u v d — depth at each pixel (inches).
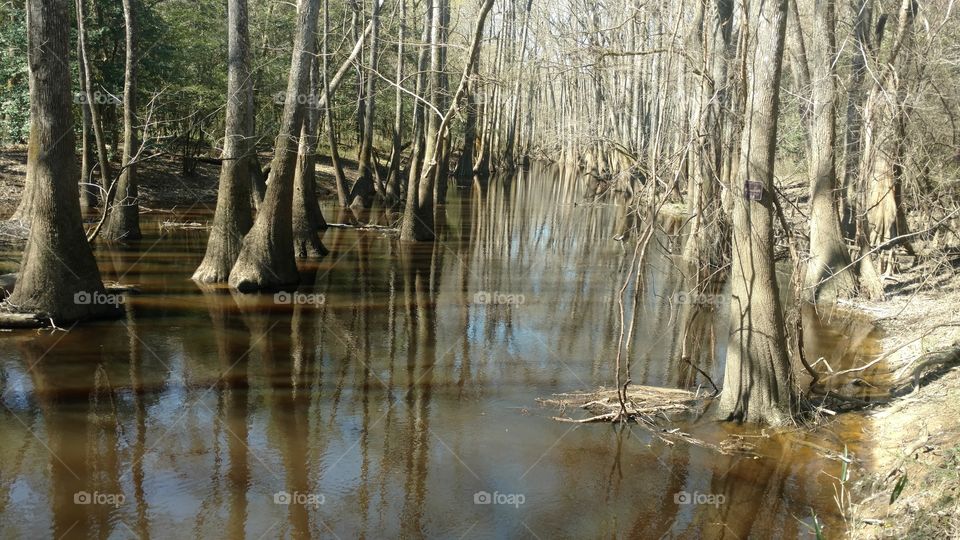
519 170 2514.8
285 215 590.2
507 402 347.9
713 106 490.0
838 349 450.0
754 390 325.7
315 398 344.8
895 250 629.9
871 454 293.3
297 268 617.6
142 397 335.9
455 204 1306.6
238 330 454.0
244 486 256.5
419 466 277.3
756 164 315.6
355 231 925.8
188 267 641.6
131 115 742.5
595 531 235.1
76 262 454.9
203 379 363.6
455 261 743.7
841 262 587.8
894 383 377.1
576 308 554.6
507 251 818.8
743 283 325.1
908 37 565.6
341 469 272.4
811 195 608.1
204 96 1058.7
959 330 420.5
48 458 271.6
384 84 1295.5
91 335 428.5
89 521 229.1
